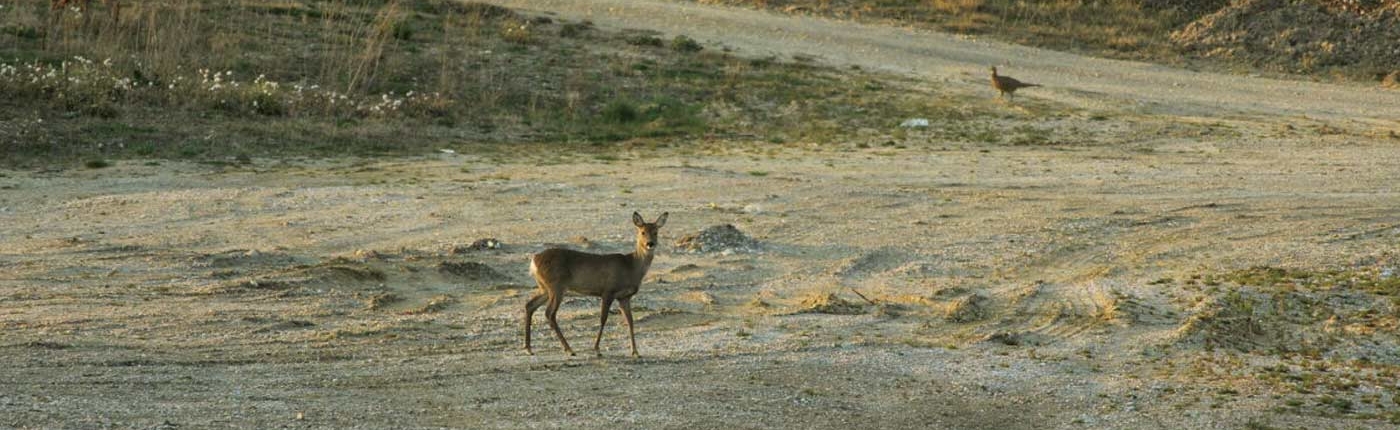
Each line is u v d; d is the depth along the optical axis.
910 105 105.19
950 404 32.53
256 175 72.81
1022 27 141.88
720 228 57.28
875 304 45.94
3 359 33.09
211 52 105.56
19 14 110.31
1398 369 37.31
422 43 118.12
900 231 60.66
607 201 67.12
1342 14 136.75
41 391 29.67
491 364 35.31
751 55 123.75
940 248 56.94
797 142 92.06
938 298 46.78
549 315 36.03
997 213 65.56
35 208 61.38
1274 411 32.19
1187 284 49.22
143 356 34.56
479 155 83.19
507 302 44.41
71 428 26.05
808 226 61.62
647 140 91.88
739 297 47.12
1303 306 45.41
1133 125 99.50
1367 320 43.44
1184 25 141.62
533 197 67.69
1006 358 38.06
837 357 37.53
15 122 80.19
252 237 56.16
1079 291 48.44
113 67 95.06
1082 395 33.78
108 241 54.22
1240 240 59.09
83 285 45.06
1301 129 98.88
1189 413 31.89
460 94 101.88
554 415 29.81
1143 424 30.88
